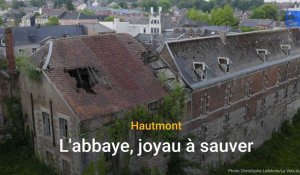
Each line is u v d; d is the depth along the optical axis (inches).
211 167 1542.8
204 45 1572.3
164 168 1293.1
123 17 6555.1
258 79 1765.5
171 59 1373.0
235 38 1780.3
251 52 1814.7
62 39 1137.4
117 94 1110.4
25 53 1253.7
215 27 4744.1
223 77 1508.4
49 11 6633.9
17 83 1217.4
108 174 1089.4
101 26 3897.6
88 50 1165.7
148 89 1206.9
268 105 1904.5
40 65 1082.7
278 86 1967.3
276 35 2137.1
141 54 1300.4
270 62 1857.8
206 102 1441.9
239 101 1651.1
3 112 1224.8
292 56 2085.4
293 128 2095.2
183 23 5270.7
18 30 3361.2
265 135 1920.5
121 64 1208.2
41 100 1100.5
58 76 1047.6
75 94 1032.8
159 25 4904.0
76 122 985.5
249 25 5689.0
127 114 1096.8
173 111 1208.8
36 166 1144.8
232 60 1652.3
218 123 1535.4
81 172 1018.1
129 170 1149.1
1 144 1214.3
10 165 1149.1
